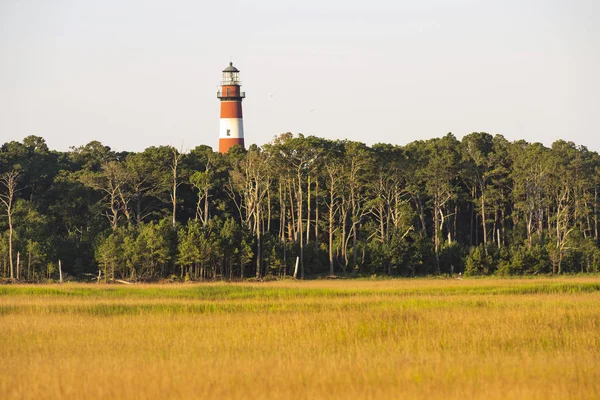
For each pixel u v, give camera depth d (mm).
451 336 139625
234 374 106250
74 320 162875
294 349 127688
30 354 124562
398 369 109750
